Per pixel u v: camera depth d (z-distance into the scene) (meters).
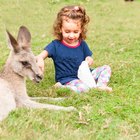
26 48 6.34
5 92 5.92
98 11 18.17
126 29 14.50
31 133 5.14
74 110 6.08
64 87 7.11
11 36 6.25
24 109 5.92
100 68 7.52
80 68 7.22
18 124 5.40
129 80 7.77
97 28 14.59
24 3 18.20
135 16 17.25
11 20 15.66
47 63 9.08
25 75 6.25
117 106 6.18
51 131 5.27
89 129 5.46
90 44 11.55
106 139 5.11
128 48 10.73
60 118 5.70
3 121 5.52
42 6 18.20
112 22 15.95
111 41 11.94
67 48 7.40
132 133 5.33
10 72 6.28
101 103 6.38
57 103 6.54
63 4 19.08
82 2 19.72
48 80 7.89
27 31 6.44
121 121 5.69
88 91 6.92
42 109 5.97
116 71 8.30
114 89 7.12
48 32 13.63
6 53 10.31
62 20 7.25
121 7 19.11
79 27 7.29
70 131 5.30
